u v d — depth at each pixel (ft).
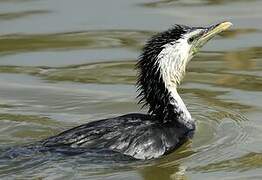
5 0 72.64
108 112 54.29
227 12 68.90
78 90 57.31
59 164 44.62
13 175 43.60
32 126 51.60
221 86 57.62
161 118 49.70
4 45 64.54
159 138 47.47
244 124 52.11
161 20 67.41
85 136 46.09
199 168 46.34
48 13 69.51
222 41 64.49
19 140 49.14
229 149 48.67
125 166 45.55
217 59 61.62
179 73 50.96
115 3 71.31
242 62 60.90
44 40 65.16
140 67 50.49
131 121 47.85
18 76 59.72
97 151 45.50
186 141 49.21
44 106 55.06
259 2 71.00
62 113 54.08
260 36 64.69
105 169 45.01
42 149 45.52
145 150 46.50
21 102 55.67
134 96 56.34
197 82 58.44
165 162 46.60
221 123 52.39
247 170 46.01
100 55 62.64
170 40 50.60
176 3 71.31
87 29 66.59
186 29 51.42
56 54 63.05
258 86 57.26
